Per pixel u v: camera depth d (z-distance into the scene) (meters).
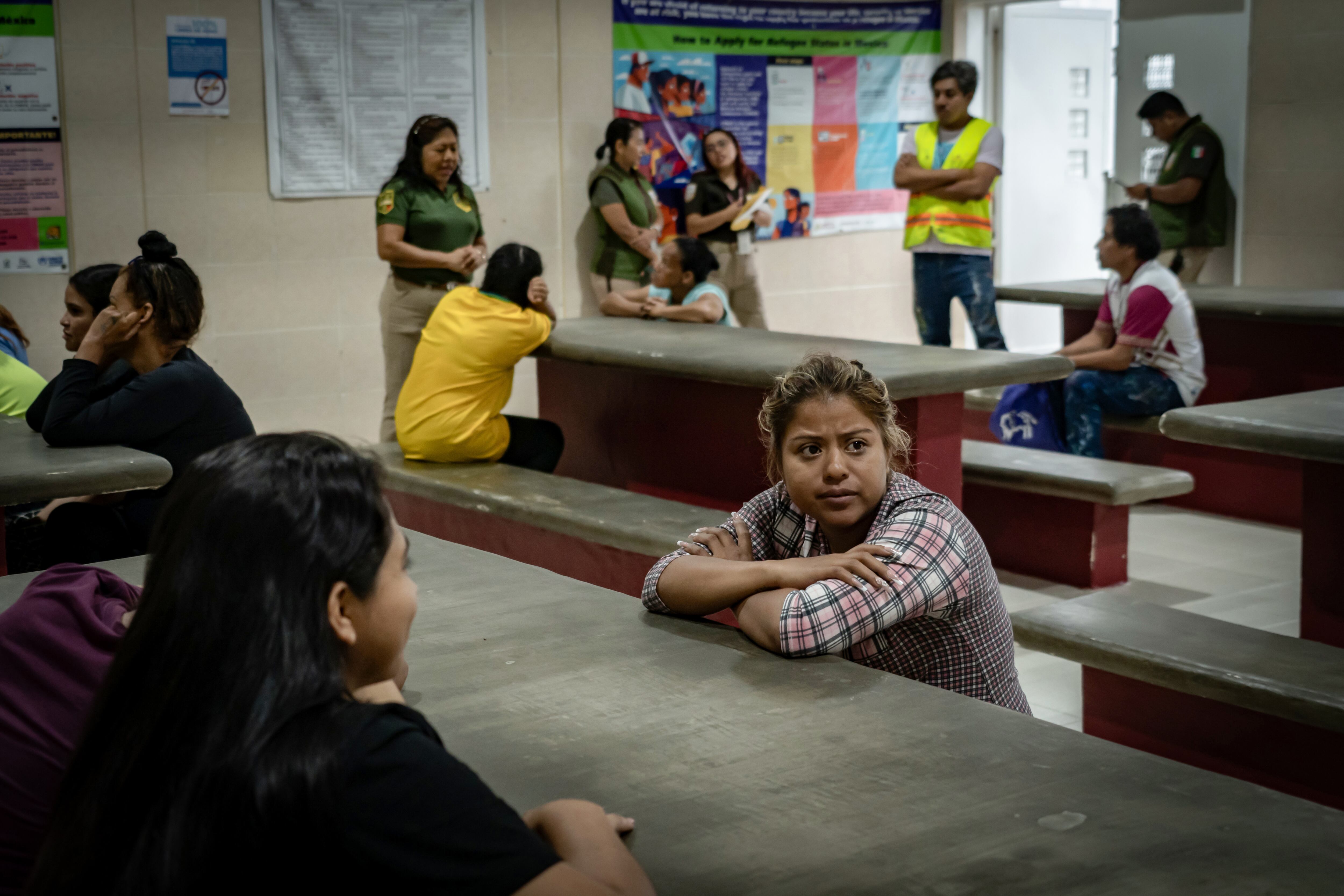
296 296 6.56
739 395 4.21
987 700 1.97
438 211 5.42
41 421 3.18
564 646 1.85
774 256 8.25
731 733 1.53
